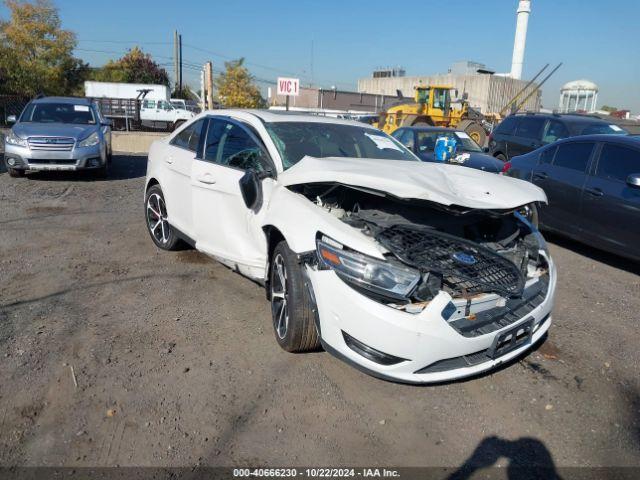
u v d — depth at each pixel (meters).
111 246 6.04
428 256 3.08
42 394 3.14
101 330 3.96
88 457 2.67
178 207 5.25
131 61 53.12
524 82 50.78
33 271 5.11
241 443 2.83
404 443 2.89
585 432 3.05
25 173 10.88
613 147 6.25
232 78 44.44
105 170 11.00
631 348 4.09
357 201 3.71
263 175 4.00
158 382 3.33
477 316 3.16
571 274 5.91
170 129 28.58
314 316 3.28
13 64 35.88
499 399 3.33
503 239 3.68
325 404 3.19
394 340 2.93
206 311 4.37
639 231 5.69
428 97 23.11
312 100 53.16
